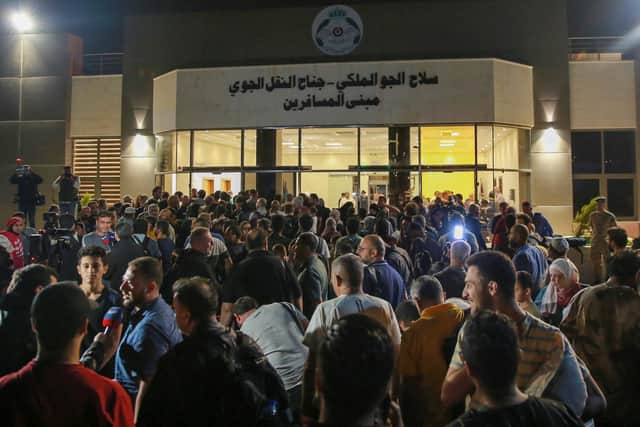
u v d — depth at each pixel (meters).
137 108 25.25
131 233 7.63
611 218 12.96
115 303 5.01
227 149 23.06
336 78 22.42
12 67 26.45
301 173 22.66
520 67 22.91
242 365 3.27
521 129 23.30
